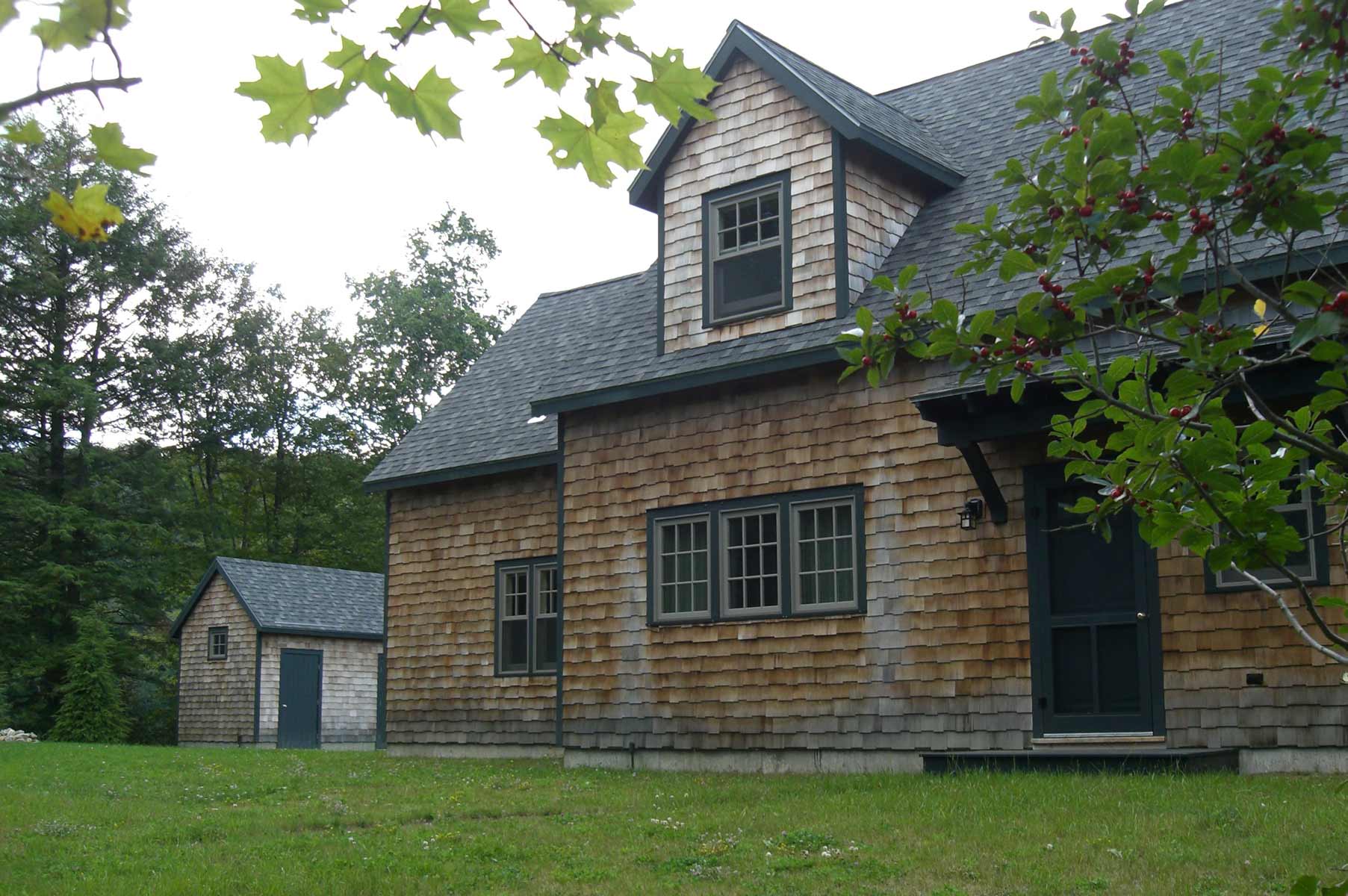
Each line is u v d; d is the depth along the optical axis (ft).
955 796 29.40
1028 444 36.22
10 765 47.09
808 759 39.27
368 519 147.23
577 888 22.94
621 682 44.06
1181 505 11.00
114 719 98.12
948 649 36.94
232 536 139.74
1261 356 29.37
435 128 8.77
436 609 57.00
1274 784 28.53
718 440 42.57
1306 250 29.89
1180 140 11.07
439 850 26.37
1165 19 44.62
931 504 37.73
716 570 42.14
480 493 56.13
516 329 63.41
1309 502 31.48
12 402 107.65
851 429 39.58
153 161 7.77
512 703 53.67
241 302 132.46
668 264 44.83
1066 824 25.20
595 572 45.29
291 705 97.50
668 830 27.68
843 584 39.50
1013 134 44.78
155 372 116.06
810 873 22.91
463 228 156.35
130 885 23.61
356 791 37.47
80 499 110.01
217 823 30.71
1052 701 35.06
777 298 42.06
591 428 46.09
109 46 6.77
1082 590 35.06
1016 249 12.41
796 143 41.93
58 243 110.63
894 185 42.93
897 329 11.78
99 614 111.45
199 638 100.58
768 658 40.63
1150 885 20.58
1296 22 10.84
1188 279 31.50
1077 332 11.19
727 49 43.62
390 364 147.95
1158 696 33.42
